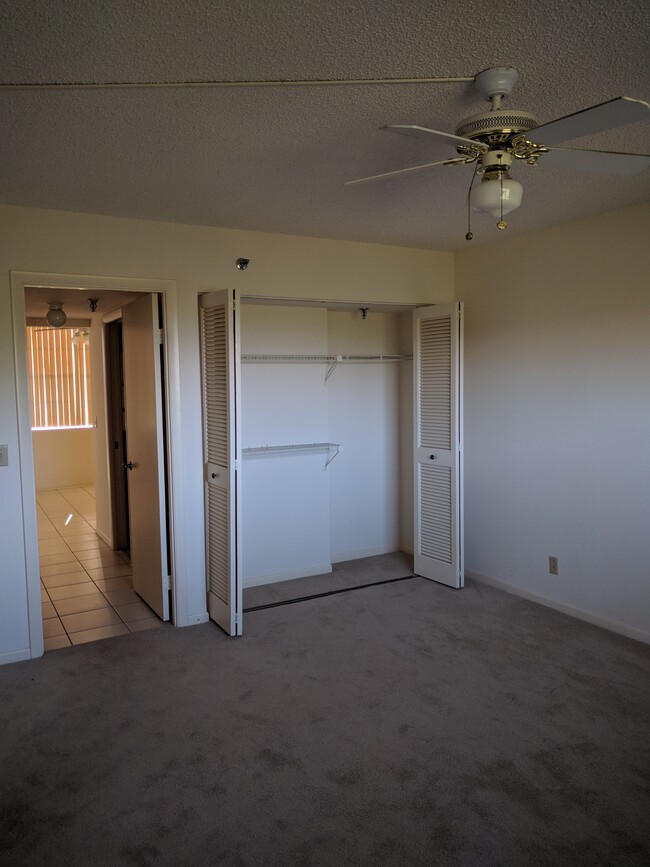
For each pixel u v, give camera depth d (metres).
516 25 1.57
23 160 2.49
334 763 2.35
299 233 3.84
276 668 3.12
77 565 4.98
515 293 4.02
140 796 2.18
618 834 1.97
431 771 2.29
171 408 3.59
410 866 1.85
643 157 1.87
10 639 3.23
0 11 1.46
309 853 1.91
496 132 1.81
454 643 3.38
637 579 3.39
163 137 2.26
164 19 1.51
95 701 2.83
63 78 1.81
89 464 8.84
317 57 1.73
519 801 2.13
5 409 3.15
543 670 3.06
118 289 3.40
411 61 1.76
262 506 4.36
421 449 4.38
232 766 2.34
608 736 2.50
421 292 4.42
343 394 4.82
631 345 3.34
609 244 3.42
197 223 3.55
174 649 3.37
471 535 4.48
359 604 3.98
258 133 2.24
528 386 3.96
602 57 1.75
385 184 2.83
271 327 4.31
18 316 3.14
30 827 2.03
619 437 3.44
